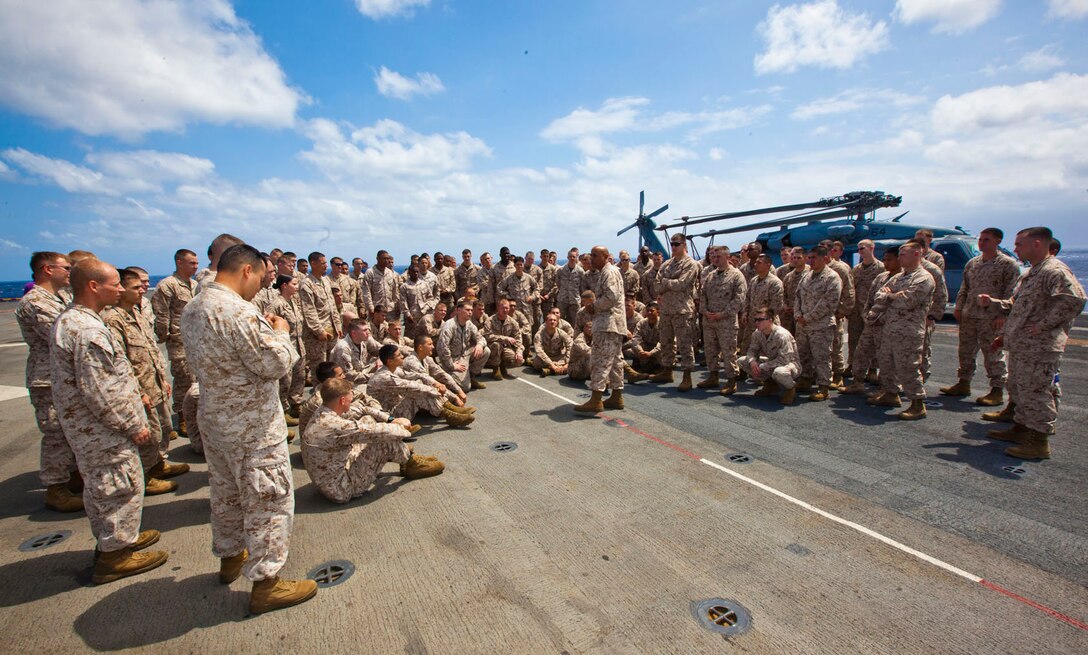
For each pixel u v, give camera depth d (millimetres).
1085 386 6227
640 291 10391
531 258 10469
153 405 3980
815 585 2523
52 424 3453
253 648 2176
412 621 2322
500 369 7547
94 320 2582
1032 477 3674
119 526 2652
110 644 2215
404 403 5070
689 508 3357
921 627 2215
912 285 4938
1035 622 2236
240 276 2395
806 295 5902
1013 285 5148
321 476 3451
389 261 9086
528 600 2453
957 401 5707
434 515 3348
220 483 2514
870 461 4043
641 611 2355
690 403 5922
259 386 2309
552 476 3930
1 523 3385
